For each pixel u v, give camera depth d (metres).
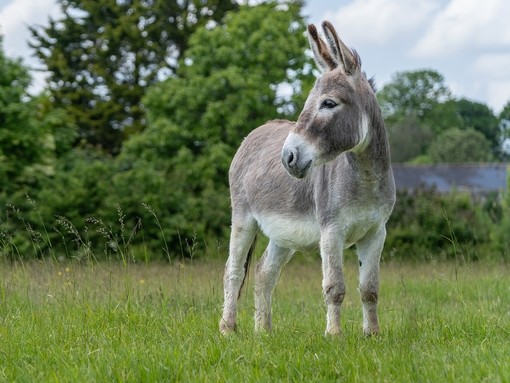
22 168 26.77
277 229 9.01
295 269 19.89
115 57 51.41
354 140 7.46
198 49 38.12
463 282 13.61
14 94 27.28
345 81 7.51
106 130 48.72
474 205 28.83
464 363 6.32
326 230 8.02
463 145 86.19
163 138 36.59
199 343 7.38
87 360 6.70
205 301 10.51
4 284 10.19
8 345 7.36
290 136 7.41
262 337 7.80
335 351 6.77
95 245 23.75
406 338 7.52
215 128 36.19
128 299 8.90
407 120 94.00
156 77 50.34
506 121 37.38
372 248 8.17
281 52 37.22
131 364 6.50
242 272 9.61
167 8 50.69
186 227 25.45
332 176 7.98
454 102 102.06
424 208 26.59
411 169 66.19
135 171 26.75
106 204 24.77
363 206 7.89
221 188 32.09
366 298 8.15
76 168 27.12
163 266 17.92
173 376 6.26
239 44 37.25
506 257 20.47
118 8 51.81
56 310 9.04
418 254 24.06
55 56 50.22
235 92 37.06
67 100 49.28
